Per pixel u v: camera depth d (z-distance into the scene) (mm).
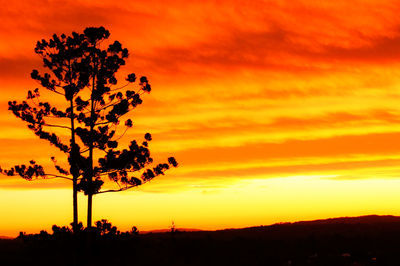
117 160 35781
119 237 36406
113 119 35750
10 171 35312
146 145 37250
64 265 35875
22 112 35688
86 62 35219
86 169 35156
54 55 35438
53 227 35531
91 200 35469
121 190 36562
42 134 35469
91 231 35406
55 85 35844
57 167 35844
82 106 35531
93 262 35812
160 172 37094
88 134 35000
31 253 36656
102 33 35625
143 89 36969
